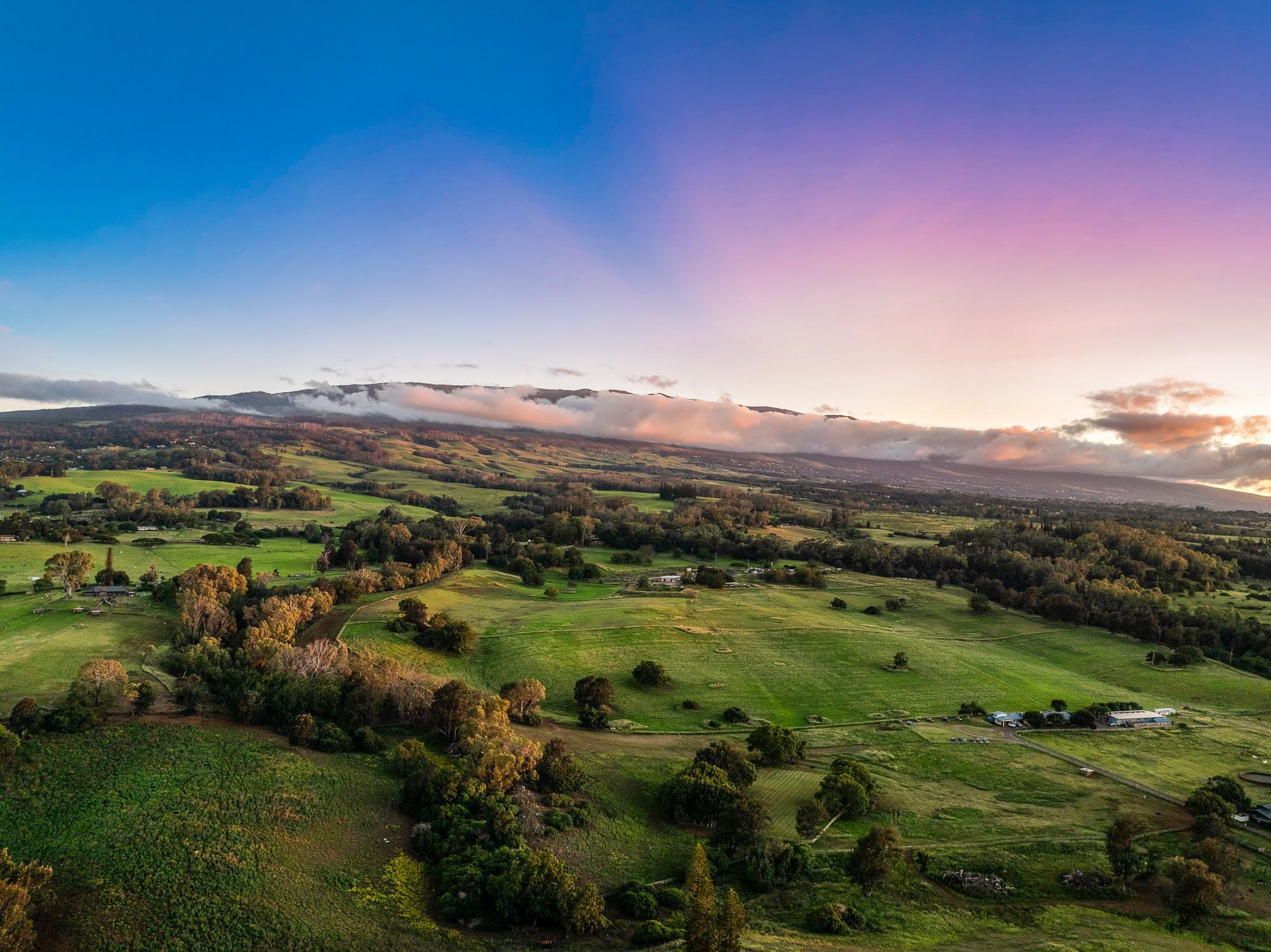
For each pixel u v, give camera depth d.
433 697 84.12
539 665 114.94
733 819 63.34
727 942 42.06
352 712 82.44
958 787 80.00
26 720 68.12
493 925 49.78
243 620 116.75
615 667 117.19
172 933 45.38
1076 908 56.81
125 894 48.66
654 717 99.56
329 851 56.84
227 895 49.28
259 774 66.44
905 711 107.06
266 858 54.06
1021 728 101.38
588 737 89.00
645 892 53.66
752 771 75.69
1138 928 54.28
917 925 53.25
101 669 76.81
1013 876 61.03
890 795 76.31
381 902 51.22
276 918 47.62
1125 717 104.31
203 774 65.31
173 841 54.88
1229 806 71.25
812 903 55.62
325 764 70.81
